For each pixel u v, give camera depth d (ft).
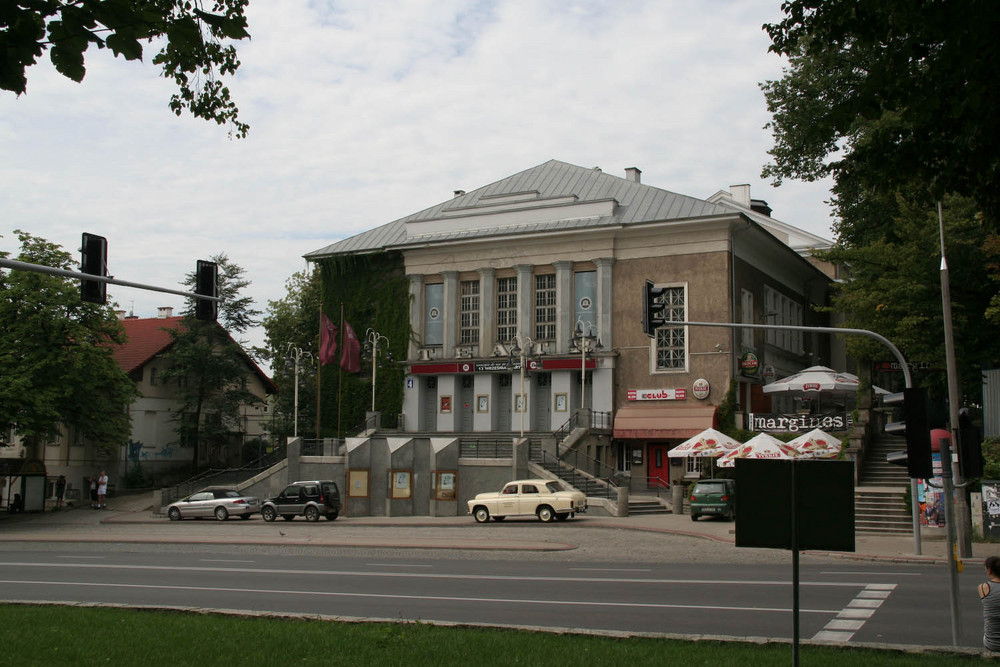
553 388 180.86
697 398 170.09
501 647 38.34
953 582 40.93
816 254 132.57
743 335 176.45
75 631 43.06
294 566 80.84
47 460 190.80
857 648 38.29
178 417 206.08
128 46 27.27
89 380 160.35
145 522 144.25
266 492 161.07
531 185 206.08
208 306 74.84
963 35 36.78
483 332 189.98
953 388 84.33
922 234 124.36
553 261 185.47
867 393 156.66
